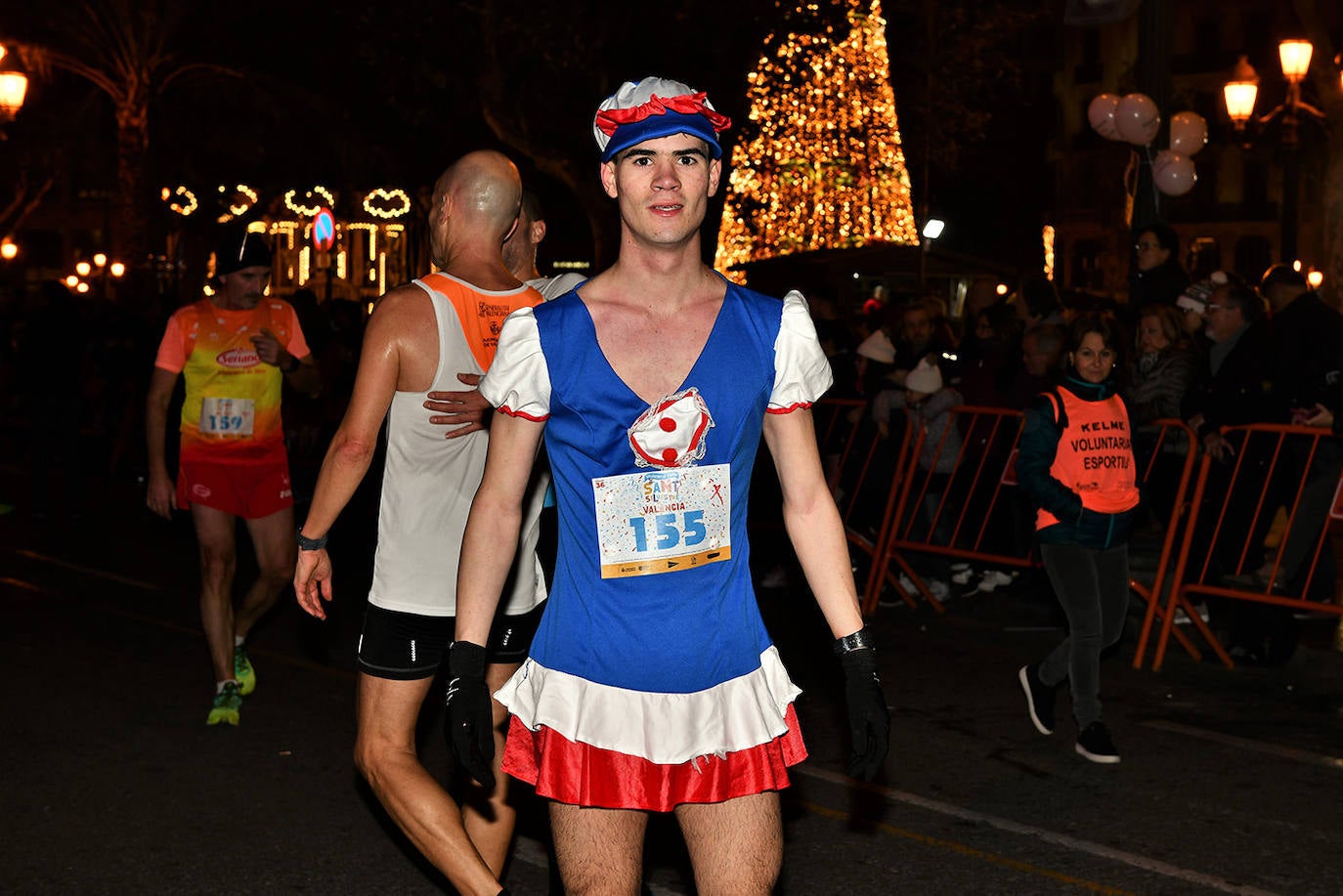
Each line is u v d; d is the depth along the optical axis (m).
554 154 20.28
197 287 28.67
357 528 12.00
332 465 3.83
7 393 20.00
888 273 20.16
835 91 19.56
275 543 6.34
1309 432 7.38
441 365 3.88
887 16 23.55
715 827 2.93
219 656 6.30
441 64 20.91
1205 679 7.36
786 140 19.83
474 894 3.67
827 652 7.99
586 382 2.81
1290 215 16.91
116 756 5.87
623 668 2.83
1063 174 55.38
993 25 24.59
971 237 46.94
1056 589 5.97
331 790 5.49
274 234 28.75
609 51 20.33
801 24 19.47
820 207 20.86
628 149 2.78
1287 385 7.66
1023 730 6.37
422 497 3.84
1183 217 54.78
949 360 10.25
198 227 28.48
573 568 2.89
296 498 12.80
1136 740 6.24
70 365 12.21
